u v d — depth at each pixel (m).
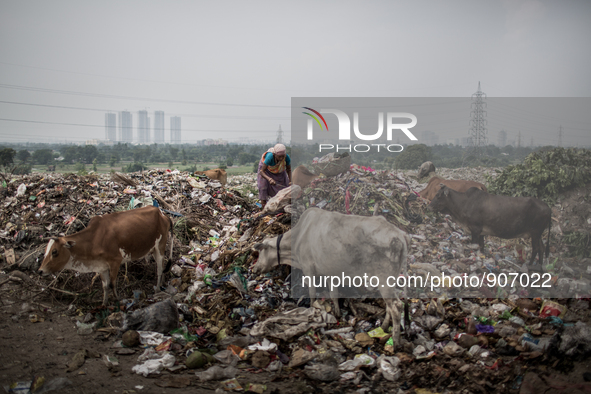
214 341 3.94
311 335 3.86
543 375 3.09
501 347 3.51
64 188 8.52
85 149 100.62
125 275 5.20
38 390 2.99
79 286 5.00
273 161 6.42
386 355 3.55
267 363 3.48
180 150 155.50
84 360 3.47
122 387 3.08
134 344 3.74
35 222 7.02
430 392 3.04
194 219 7.80
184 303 4.69
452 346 3.55
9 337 3.82
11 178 10.12
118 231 4.48
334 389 3.11
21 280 5.07
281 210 5.78
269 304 4.46
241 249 5.52
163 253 5.10
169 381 3.17
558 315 3.90
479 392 3.00
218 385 3.16
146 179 10.72
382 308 4.24
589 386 2.92
